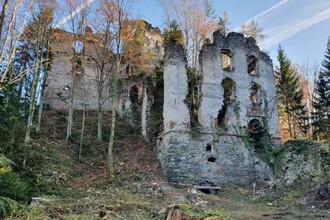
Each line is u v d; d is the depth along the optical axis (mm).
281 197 18141
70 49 30500
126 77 33875
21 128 18516
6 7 12695
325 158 18609
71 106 26250
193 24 32156
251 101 26922
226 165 23031
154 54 39281
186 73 24453
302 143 21219
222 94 24891
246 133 24516
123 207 13047
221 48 26031
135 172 21531
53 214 11117
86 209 12156
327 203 15484
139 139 27312
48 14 22578
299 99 37938
